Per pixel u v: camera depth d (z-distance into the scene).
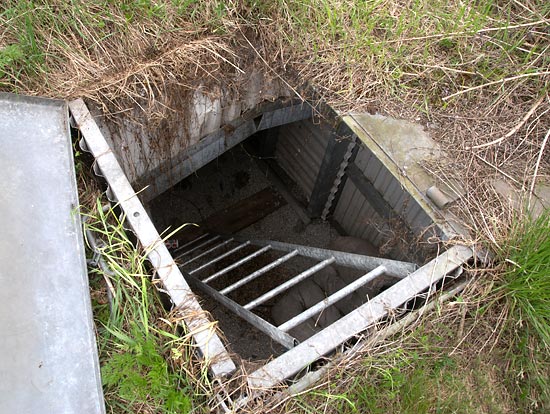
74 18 2.68
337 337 2.04
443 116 2.81
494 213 2.48
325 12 3.04
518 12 3.27
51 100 2.37
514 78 2.83
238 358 2.06
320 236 5.21
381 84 2.88
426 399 2.08
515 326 2.26
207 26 2.93
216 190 5.38
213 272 4.77
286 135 4.94
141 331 1.97
